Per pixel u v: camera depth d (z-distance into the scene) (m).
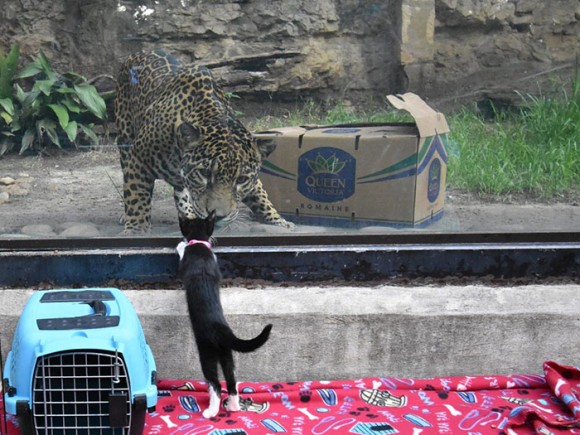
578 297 4.25
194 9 4.69
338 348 4.09
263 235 4.33
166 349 4.05
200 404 3.87
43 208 4.61
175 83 4.79
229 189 4.64
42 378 3.25
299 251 4.31
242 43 4.80
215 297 3.70
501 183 5.07
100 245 4.28
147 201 4.86
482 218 4.73
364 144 4.57
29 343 3.27
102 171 4.73
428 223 4.71
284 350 4.07
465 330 4.10
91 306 3.60
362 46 4.86
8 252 4.20
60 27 4.56
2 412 3.68
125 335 3.32
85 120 4.71
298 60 4.80
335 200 4.67
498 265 4.43
